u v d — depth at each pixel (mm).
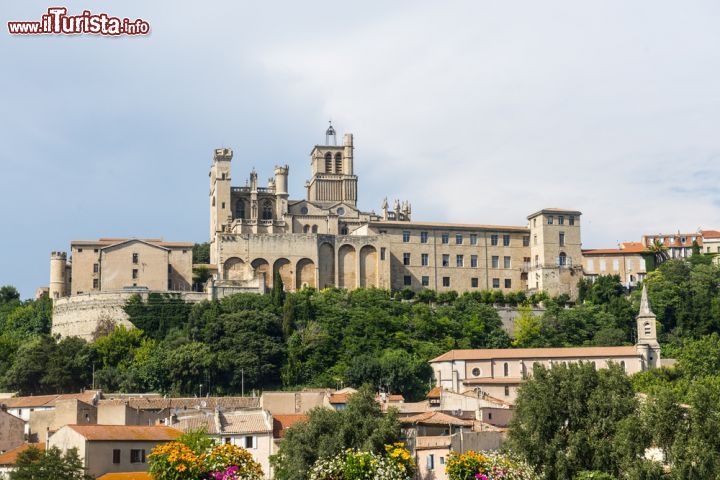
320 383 195250
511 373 192125
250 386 197000
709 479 104438
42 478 102562
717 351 179875
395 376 189875
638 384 176375
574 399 112125
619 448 106750
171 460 89625
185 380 194250
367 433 113438
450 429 133500
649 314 199625
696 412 108562
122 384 192250
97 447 112312
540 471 109375
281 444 116500
